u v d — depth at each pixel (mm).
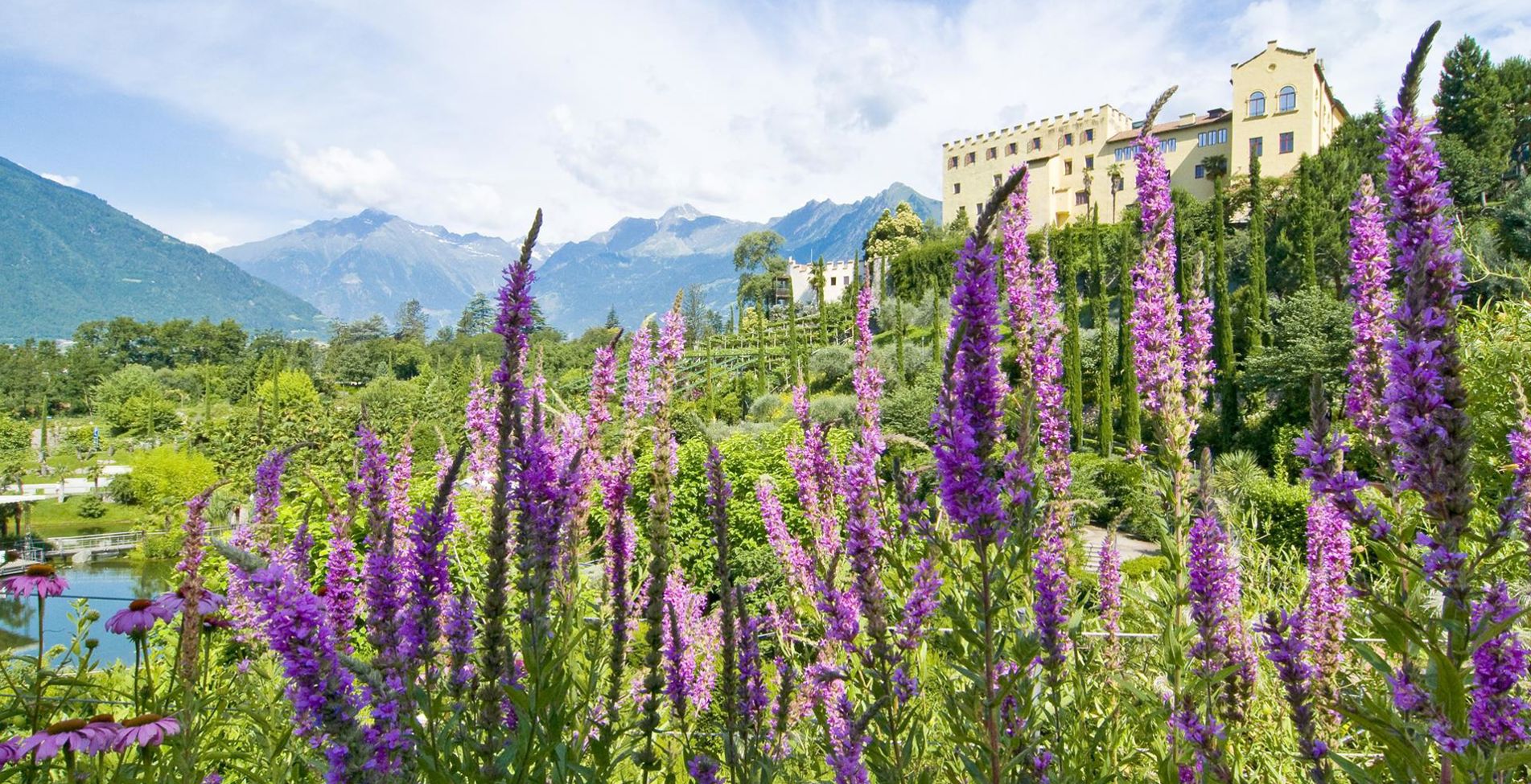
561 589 3930
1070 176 77688
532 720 2621
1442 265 2262
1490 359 5090
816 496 5727
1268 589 5926
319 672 2254
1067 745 3387
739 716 3346
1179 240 50406
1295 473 22828
